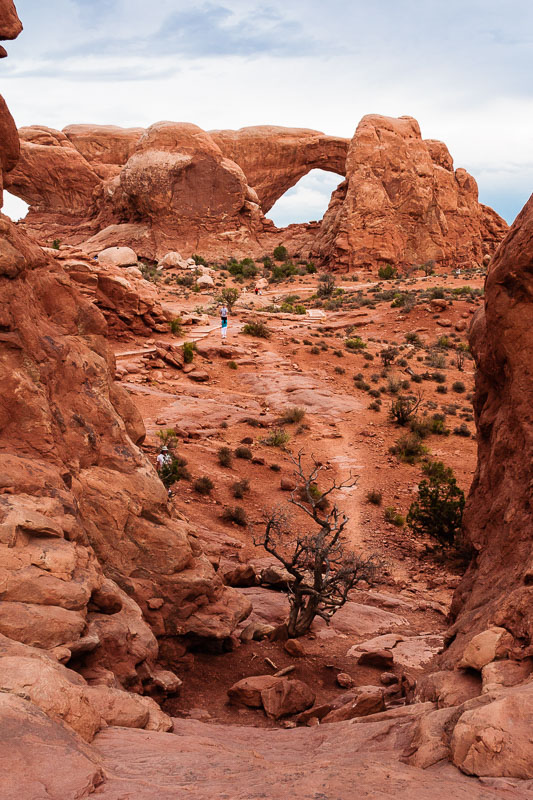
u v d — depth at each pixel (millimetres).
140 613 9016
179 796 3283
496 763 3875
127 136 107812
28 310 9641
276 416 29938
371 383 35875
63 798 3152
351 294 64938
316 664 11180
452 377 38375
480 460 11188
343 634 12969
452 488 19078
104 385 11109
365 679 10617
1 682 4359
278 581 15023
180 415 27516
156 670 9016
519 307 9094
